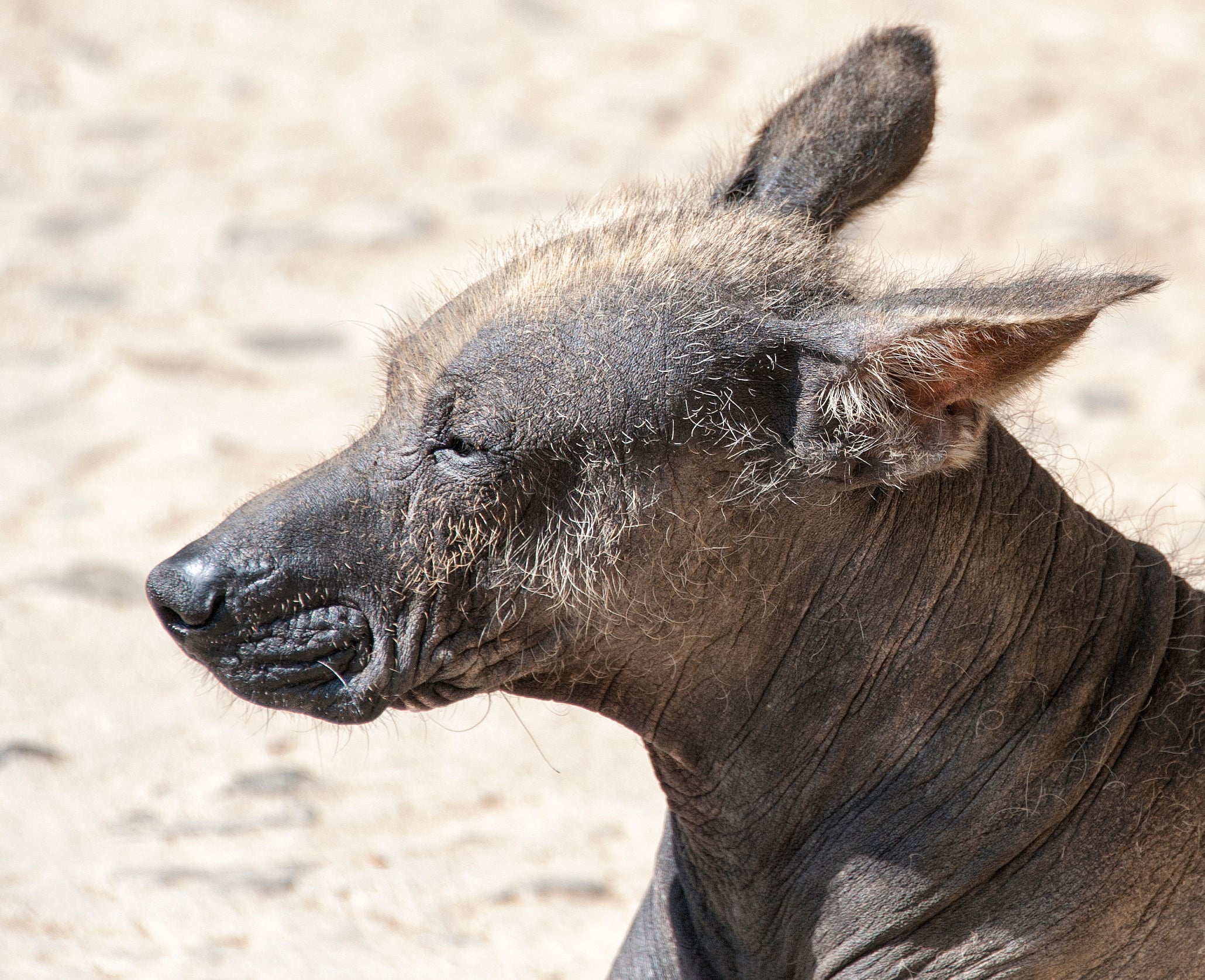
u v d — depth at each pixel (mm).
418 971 14641
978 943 11023
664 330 10844
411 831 17391
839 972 11359
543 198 35188
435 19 44250
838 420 10688
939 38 43938
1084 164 37156
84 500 24922
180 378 28859
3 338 29859
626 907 16109
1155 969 11141
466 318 11180
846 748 11297
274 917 15453
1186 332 30203
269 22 43719
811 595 11133
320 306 31516
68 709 19516
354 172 36719
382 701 11023
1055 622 11312
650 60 42188
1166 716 11297
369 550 10898
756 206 12289
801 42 43062
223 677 11023
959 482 11172
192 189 35781
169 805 17609
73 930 15086
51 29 42312
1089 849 11000
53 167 36562
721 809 11680
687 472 10820
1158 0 47125
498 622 11000
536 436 10773
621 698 11492
